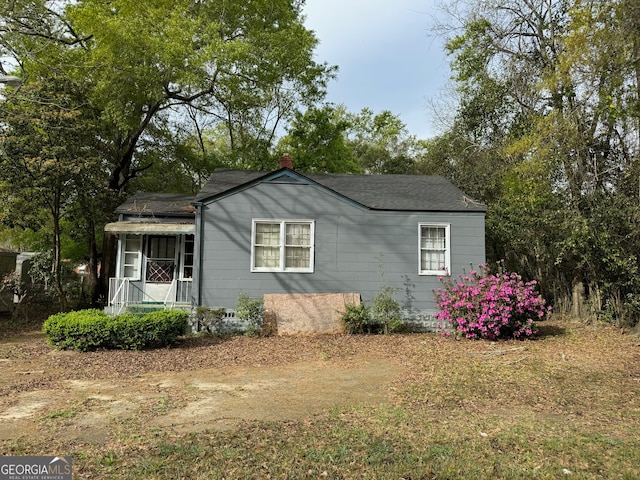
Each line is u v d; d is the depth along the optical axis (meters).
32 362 9.30
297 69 21.64
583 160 13.91
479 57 17.50
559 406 6.41
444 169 22.28
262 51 18.47
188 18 17.22
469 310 12.02
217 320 12.74
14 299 16.56
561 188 14.59
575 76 13.10
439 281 13.66
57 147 14.26
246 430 5.34
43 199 15.66
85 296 19.11
